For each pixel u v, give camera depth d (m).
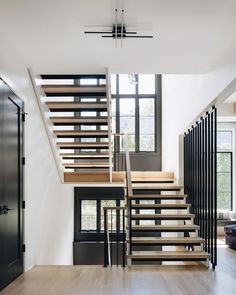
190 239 5.86
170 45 4.57
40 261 5.87
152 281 4.43
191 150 7.19
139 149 10.47
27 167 5.12
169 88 9.23
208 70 5.54
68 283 4.30
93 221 10.39
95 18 3.81
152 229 6.05
